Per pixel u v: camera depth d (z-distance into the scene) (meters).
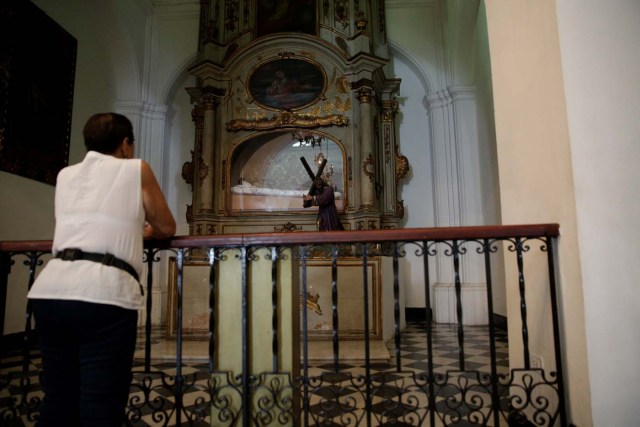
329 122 5.97
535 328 2.31
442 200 6.45
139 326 6.30
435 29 6.82
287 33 6.11
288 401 2.03
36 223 5.09
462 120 6.41
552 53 2.12
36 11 5.08
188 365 3.94
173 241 2.09
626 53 2.04
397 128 7.00
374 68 5.98
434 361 3.86
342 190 6.06
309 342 4.70
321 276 4.86
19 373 2.07
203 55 6.21
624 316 1.89
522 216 2.47
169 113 7.24
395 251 2.04
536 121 2.30
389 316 5.12
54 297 1.44
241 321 2.14
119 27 6.47
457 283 2.01
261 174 6.37
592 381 1.87
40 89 5.15
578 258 1.95
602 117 2.00
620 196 1.96
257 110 6.17
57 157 5.46
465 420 2.45
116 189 1.59
